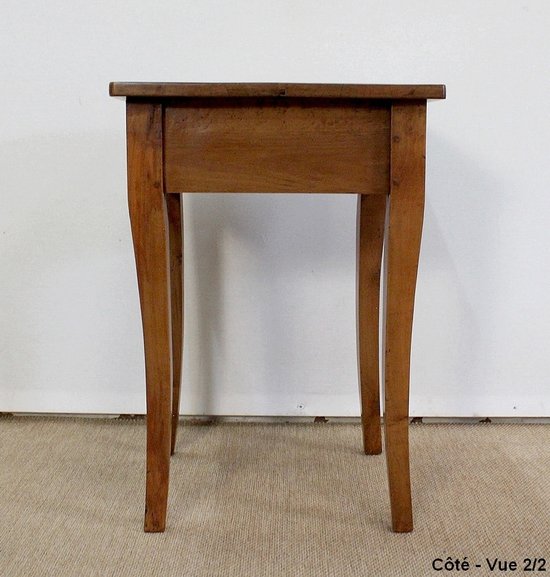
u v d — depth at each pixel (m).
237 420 1.33
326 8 1.19
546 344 1.30
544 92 1.21
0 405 1.33
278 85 0.78
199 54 1.20
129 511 0.97
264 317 1.29
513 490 1.03
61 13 1.20
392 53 1.20
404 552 0.87
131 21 1.20
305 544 0.88
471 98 1.21
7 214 1.26
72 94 1.22
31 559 0.85
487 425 1.31
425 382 1.31
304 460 1.14
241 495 1.01
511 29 1.19
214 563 0.84
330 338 1.30
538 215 1.25
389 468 0.90
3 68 1.21
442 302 1.28
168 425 0.89
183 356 1.31
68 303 1.29
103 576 0.81
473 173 1.24
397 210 0.83
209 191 0.83
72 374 1.32
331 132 0.82
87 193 1.25
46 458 1.14
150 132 0.81
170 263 1.10
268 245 1.27
